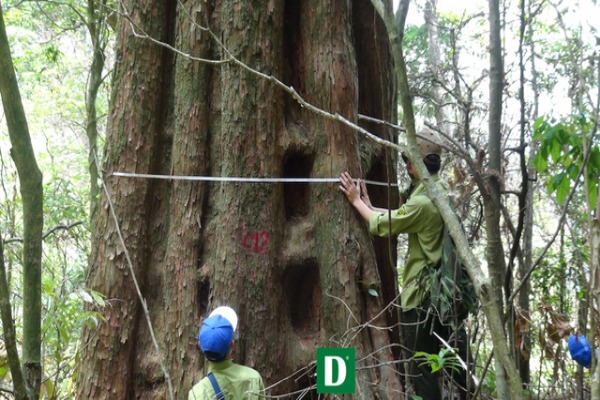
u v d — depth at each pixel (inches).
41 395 157.8
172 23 201.2
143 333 189.9
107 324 186.1
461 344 189.3
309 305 196.9
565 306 225.8
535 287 245.3
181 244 187.3
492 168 188.9
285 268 189.6
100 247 190.7
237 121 187.5
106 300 185.8
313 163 195.2
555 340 156.3
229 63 188.9
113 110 196.1
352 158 195.3
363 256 193.0
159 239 194.4
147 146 194.5
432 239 189.0
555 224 382.6
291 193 199.3
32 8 452.4
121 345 186.2
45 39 545.0
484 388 222.2
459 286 181.6
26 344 102.3
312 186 194.4
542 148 166.4
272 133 189.2
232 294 181.3
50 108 509.4
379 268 212.2
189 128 191.2
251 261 183.3
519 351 172.9
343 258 189.5
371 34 221.3
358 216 194.5
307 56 198.8
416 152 101.0
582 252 212.7
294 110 199.6
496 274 154.5
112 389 184.5
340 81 196.5
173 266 187.0
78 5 428.5
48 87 516.1
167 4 200.4
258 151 187.3
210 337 145.5
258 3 190.4
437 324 192.9
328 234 191.3
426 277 189.6
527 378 190.4
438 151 194.7
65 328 141.9
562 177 161.9
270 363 181.3
